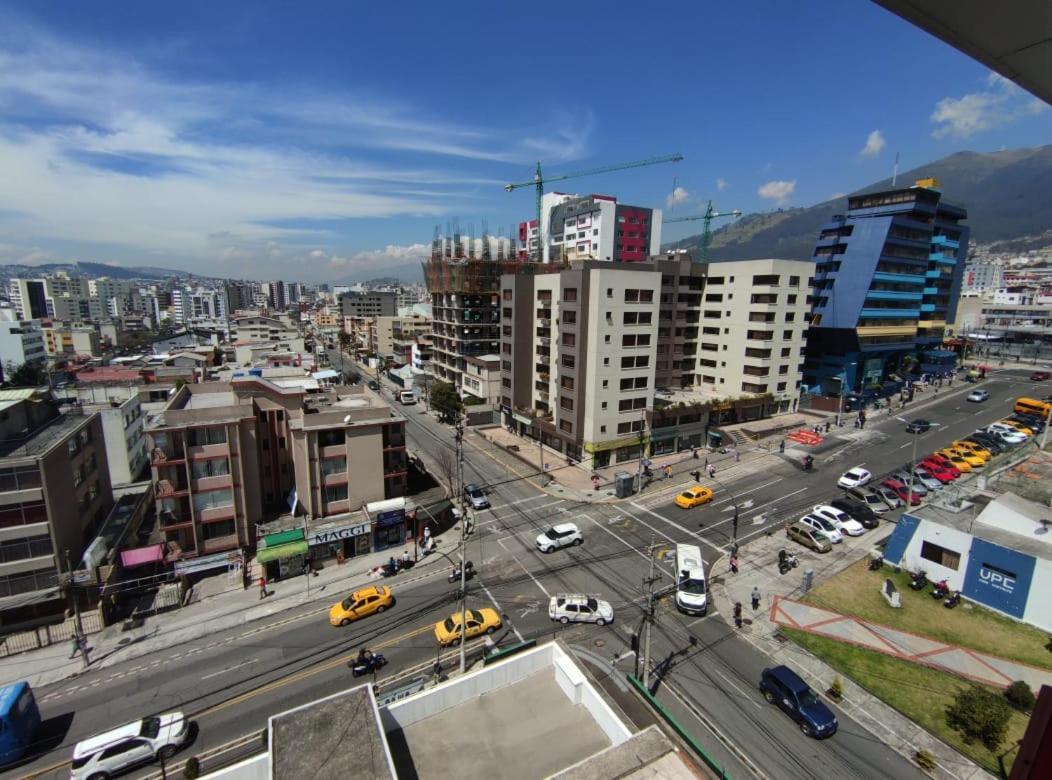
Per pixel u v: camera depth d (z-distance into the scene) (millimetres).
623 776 14102
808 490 55750
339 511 48031
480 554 44500
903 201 86375
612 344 61000
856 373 90125
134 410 64250
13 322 124938
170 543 42594
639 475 56562
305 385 59156
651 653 31812
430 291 105875
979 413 82500
